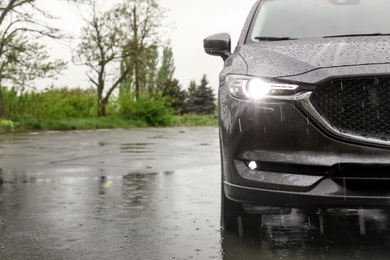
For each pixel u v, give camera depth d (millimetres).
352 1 5383
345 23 5039
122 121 38750
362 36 4691
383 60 3787
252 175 3893
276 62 4039
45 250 4012
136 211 5418
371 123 3701
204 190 6711
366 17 5102
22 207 5656
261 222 4473
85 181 7555
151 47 41562
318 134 3709
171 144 15570
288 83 3814
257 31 5066
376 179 3643
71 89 46125
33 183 7383
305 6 5355
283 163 3785
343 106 3721
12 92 31109
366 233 4441
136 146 14672
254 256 3807
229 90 4098
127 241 4250
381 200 3619
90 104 39844
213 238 4309
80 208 5586
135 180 7629
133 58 40438
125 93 41906
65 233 4516
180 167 9242
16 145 15109
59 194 6461
